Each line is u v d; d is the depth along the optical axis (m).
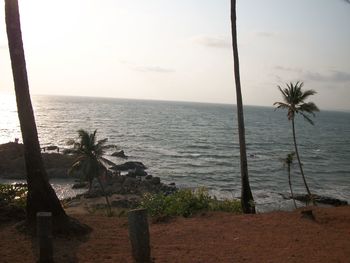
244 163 21.28
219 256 10.91
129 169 76.25
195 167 81.81
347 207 16.84
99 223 13.77
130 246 11.51
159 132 148.62
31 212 12.24
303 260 10.63
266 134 160.25
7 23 11.97
